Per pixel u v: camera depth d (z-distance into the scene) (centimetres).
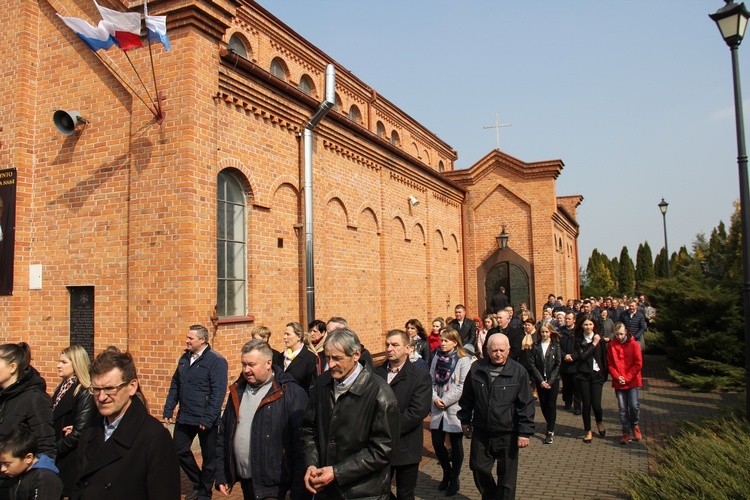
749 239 873
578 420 1125
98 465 344
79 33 869
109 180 984
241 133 1064
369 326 1614
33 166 1059
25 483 383
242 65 1041
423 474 793
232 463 509
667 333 1596
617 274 6556
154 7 952
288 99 1180
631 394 939
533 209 2519
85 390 553
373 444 423
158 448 350
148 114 952
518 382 612
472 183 2612
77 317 1003
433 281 2173
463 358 725
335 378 434
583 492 690
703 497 532
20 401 473
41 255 1035
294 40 1838
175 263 909
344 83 2131
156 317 914
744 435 699
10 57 1069
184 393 685
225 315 1027
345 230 1491
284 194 1194
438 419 714
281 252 1175
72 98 1034
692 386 1440
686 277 1617
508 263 2534
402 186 1903
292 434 491
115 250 967
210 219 952
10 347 482
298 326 744
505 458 608
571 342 1154
